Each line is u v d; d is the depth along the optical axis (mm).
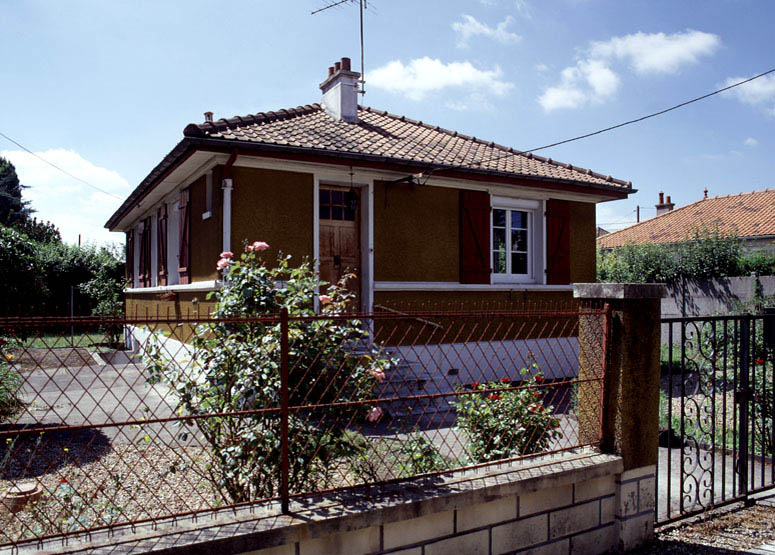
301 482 3621
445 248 11008
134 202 13266
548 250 12227
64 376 10508
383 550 2990
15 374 6852
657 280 16703
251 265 4172
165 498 4488
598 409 4117
